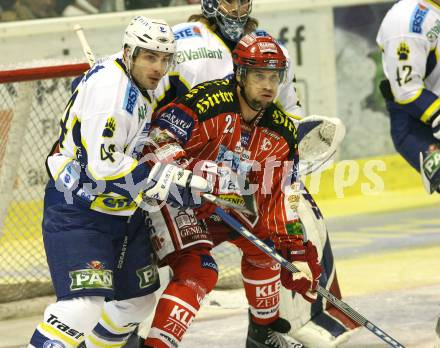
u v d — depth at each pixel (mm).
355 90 28703
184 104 10312
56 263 9852
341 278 17672
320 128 12930
